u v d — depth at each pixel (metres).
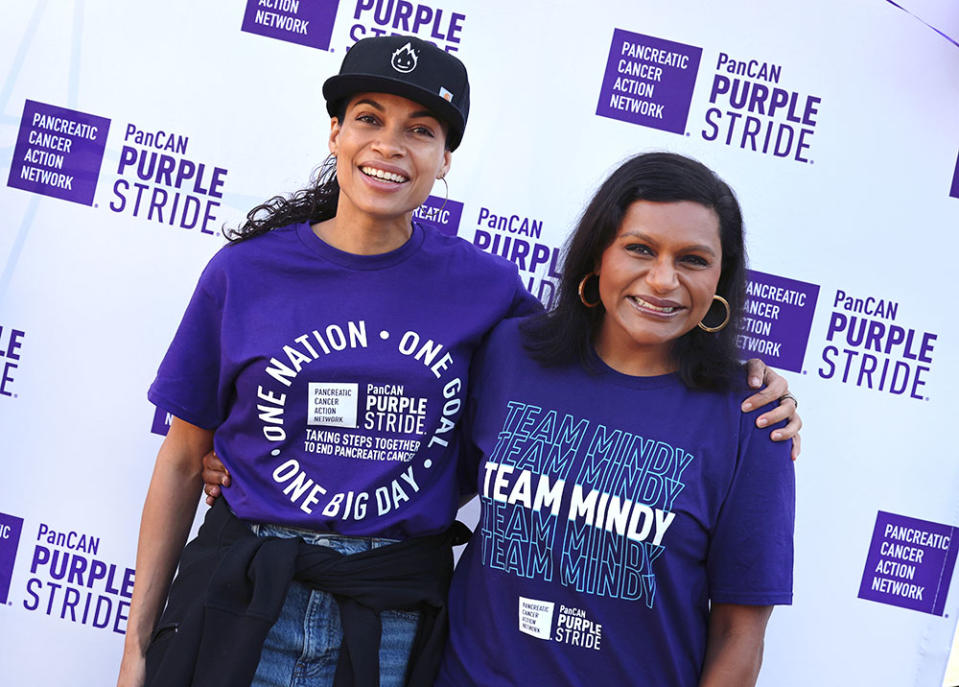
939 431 1.93
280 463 1.49
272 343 1.46
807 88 1.93
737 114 1.94
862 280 1.94
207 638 1.41
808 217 1.94
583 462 1.38
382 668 1.48
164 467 1.63
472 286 1.56
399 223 1.53
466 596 1.46
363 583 1.44
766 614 1.40
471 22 1.95
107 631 2.02
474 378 1.54
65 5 1.97
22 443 2.01
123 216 1.99
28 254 2.00
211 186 1.98
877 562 1.95
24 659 2.03
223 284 1.51
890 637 1.94
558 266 1.93
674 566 1.35
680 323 1.38
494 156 1.97
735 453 1.37
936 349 1.93
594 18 1.94
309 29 1.96
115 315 2.00
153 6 1.97
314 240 1.52
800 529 1.96
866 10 1.92
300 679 1.45
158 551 1.62
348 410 1.46
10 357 2.01
